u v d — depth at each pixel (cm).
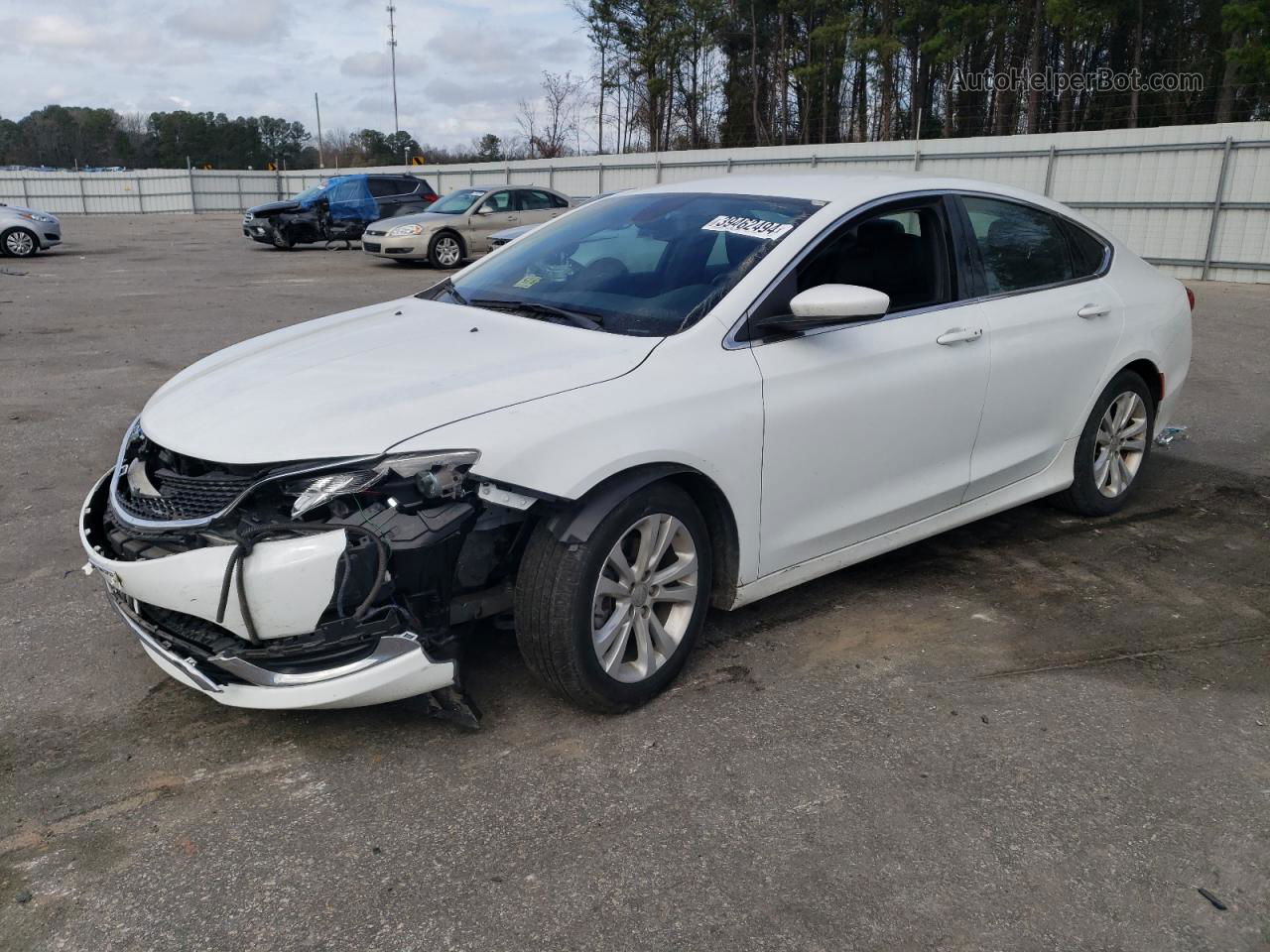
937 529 403
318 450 263
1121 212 1952
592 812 261
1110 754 291
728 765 283
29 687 322
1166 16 3397
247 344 373
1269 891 236
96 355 891
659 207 398
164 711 309
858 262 362
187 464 279
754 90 4403
